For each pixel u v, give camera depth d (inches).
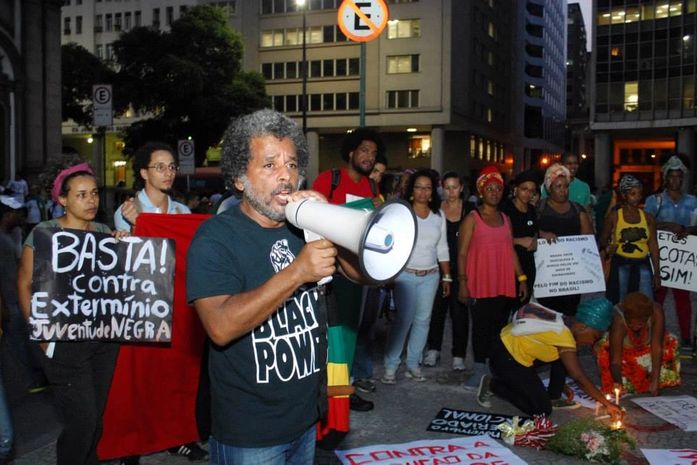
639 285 259.3
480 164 2277.3
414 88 1898.4
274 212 87.4
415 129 1993.1
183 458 169.6
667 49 1801.2
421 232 230.2
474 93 2122.3
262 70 2082.9
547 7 3757.4
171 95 1389.0
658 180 2048.5
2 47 789.2
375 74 1935.3
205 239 85.4
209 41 1454.2
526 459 169.8
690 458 167.2
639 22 1834.4
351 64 1971.0
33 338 137.1
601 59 1899.6
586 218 255.0
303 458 94.4
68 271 140.3
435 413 204.5
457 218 266.8
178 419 162.9
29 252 142.5
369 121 1946.4
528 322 195.6
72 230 141.4
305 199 84.0
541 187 313.7
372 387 224.4
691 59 1760.6
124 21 2475.4
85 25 2532.0
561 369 208.7
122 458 158.4
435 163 1913.1
